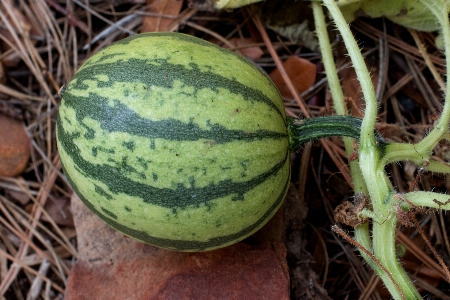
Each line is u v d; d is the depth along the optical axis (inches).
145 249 14.3
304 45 16.2
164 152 11.4
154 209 11.6
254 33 16.4
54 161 16.4
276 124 12.3
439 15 12.9
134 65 11.7
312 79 16.0
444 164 13.1
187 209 11.7
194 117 11.4
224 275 13.7
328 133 13.1
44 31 16.6
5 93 16.3
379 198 12.3
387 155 12.5
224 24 16.5
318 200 16.0
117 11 16.7
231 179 11.7
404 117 16.3
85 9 16.7
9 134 16.2
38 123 16.4
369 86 12.4
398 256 13.8
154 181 11.4
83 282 14.2
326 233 15.9
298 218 14.9
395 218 12.3
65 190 16.4
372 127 12.4
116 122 11.4
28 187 16.3
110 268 14.3
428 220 15.6
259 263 13.8
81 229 14.6
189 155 11.4
